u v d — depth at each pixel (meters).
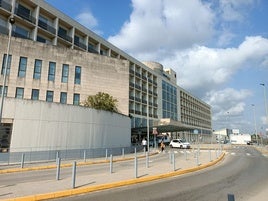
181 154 32.28
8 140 22.67
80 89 42.19
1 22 38.69
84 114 28.33
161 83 78.62
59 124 25.84
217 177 13.95
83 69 43.28
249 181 12.66
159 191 10.02
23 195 8.65
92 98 38.66
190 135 100.88
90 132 28.69
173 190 10.23
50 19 44.97
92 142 28.75
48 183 11.08
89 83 43.53
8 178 13.59
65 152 25.14
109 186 10.68
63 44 46.75
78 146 27.09
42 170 17.81
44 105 25.08
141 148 40.81
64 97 40.34
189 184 11.66
